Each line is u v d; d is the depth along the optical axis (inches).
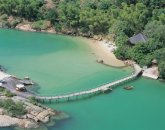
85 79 6077.8
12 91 5359.3
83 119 4987.7
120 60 6860.2
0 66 6299.2
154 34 7003.0
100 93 5693.9
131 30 7554.1
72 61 6737.2
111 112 5221.5
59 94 5497.1
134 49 6742.1
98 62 6727.4
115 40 7367.1
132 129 4872.0
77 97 5497.1
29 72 6195.9
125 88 5890.8
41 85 5762.8
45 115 4884.4
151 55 6584.6
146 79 6230.3
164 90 5920.3
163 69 6127.0
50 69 6358.3
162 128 4931.1
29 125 4670.3
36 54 6988.2
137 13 7790.4
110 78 6161.4
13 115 4808.1
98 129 4808.1
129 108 5359.3
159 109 5374.0
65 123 4845.0
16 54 6939.0
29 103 5059.1
